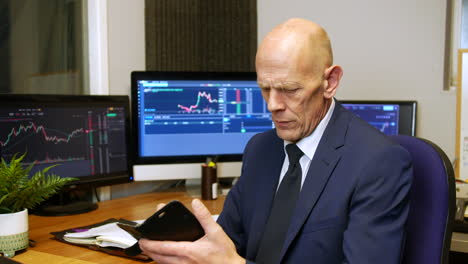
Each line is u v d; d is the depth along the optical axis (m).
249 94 1.82
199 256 0.86
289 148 1.05
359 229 0.86
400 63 2.06
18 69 1.71
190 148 1.79
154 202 1.69
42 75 1.77
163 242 0.88
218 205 1.64
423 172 0.99
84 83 1.80
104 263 1.06
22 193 1.13
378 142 0.94
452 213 0.95
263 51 0.93
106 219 1.45
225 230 1.18
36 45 1.75
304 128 0.97
